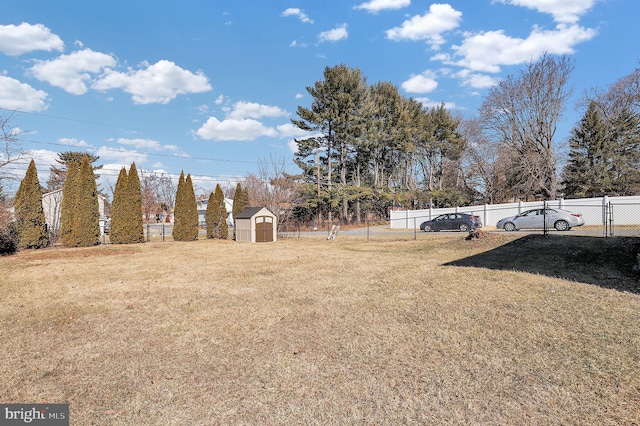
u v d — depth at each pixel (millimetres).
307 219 36594
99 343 4520
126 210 20422
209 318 5520
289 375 3537
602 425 2576
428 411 2832
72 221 18234
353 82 34688
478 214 24922
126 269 10711
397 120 39594
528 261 9203
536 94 29922
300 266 10664
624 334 4223
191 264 11656
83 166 18672
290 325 5094
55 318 5609
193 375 3592
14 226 15734
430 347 4133
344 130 35031
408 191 43750
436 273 8633
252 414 2859
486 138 34406
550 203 21156
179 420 2793
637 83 28000
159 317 5625
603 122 30266
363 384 3312
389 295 6660
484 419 2701
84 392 3264
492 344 4148
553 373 3387
